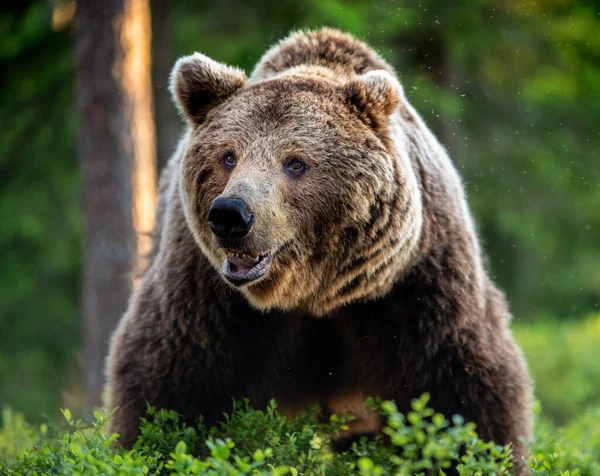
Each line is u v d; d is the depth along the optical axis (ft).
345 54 36.83
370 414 36.94
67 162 90.79
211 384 33.22
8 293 98.12
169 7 80.69
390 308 33.35
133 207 62.23
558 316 110.52
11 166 90.43
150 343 33.58
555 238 102.89
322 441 35.29
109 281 61.93
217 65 33.37
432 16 80.79
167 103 82.38
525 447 33.27
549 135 96.58
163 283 33.81
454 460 32.01
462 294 33.35
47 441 34.32
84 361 63.77
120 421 33.60
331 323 34.01
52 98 81.92
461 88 89.86
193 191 32.27
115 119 61.16
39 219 93.30
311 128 31.40
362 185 31.30
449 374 32.83
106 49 60.80
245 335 33.37
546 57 91.91
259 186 30.07
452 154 81.92
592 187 98.78
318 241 31.55
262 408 34.40
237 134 31.48
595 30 92.12
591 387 76.43
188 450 31.83
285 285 31.50
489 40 85.30
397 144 32.73
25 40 82.43
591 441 42.63
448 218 34.45
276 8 79.97
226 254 30.60
